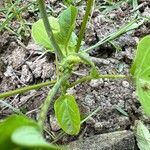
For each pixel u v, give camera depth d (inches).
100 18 14.1
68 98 10.0
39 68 13.2
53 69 13.1
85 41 13.6
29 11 14.7
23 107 12.5
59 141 11.7
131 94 12.3
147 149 11.1
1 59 13.9
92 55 13.4
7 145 4.8
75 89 12.5
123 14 14.3
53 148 4.6
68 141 11.6
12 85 13.2
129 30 13.5
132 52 13.3
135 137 11.4
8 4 14.8
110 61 13.1
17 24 14.6
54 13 14.6
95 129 11.8
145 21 13.9
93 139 11.4
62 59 9.9
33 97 12.7
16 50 13.9
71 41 10.8
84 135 11.7
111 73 12.8
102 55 13.4
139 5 14.4
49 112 12.1
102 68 13.0
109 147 11.1
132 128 11.8
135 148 11.3
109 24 14.0
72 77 12.7
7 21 13.9
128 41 13.5
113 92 12.4
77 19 14.3
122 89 12.4
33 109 12.4
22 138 4.6
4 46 14.1
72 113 10.0
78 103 12.2
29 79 13.2
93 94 12.4
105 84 12.5
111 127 11.8
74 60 9.7
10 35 14.3
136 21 13.8
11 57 13.8
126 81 12.6
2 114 12.4
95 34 13.7
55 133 11.8
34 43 13.9
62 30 10.2
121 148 11.1
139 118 12.0
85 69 12.9
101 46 13.4
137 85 8.9
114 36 12.7
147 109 8.6
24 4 15.0
